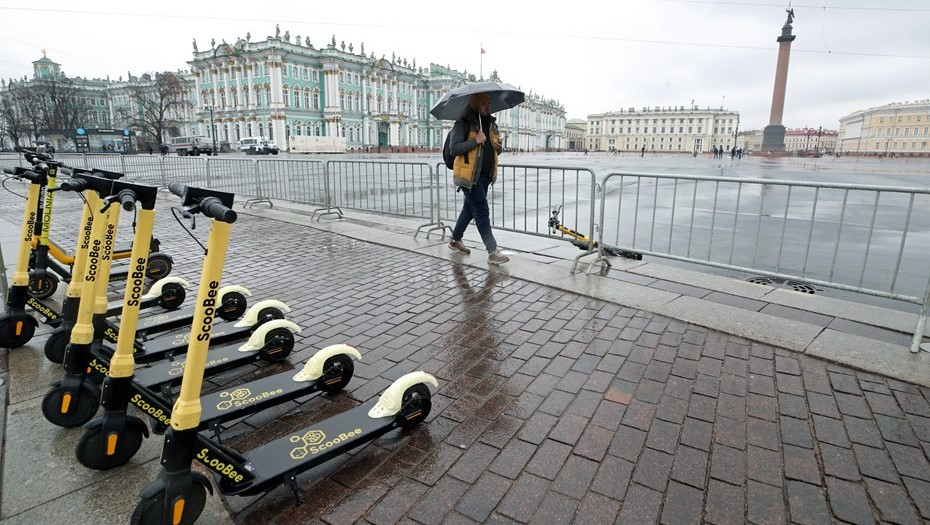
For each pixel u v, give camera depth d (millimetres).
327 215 10047
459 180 6055
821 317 4535
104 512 2281
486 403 3162
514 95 6309
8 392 3268
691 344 3971
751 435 2812
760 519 2227
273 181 12312
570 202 12734
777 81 53625
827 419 2965
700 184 18516
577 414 3025
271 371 3641
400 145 94062
